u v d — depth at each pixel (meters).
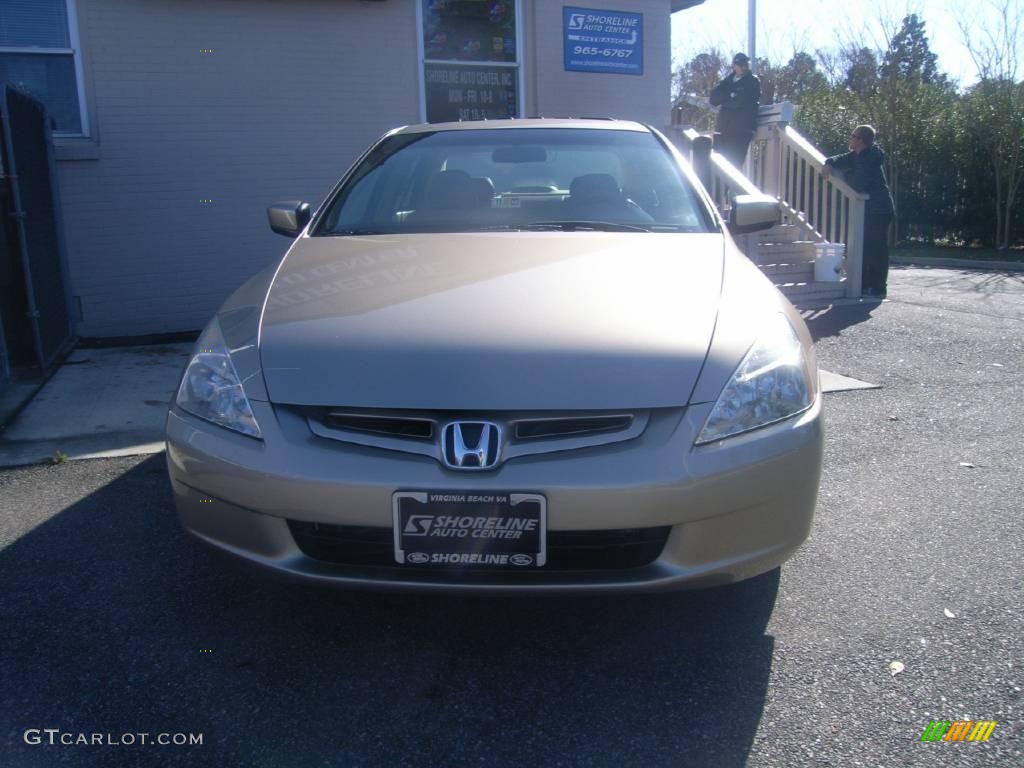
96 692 2.48
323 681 2.54
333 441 2.44
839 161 9.42
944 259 14.13
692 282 2.94
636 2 9.54
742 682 2.54
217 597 3.03
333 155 8.30
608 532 2.39
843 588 3.08
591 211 3.75
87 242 7.55
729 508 2.43
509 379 2.45
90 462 4.38
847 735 2.29
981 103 16.09
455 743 2.27
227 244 8.01
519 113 9.16
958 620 2.85
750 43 13.62
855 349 6.92
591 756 2.22
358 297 2.87
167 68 7.61
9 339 6.14
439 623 2.87
